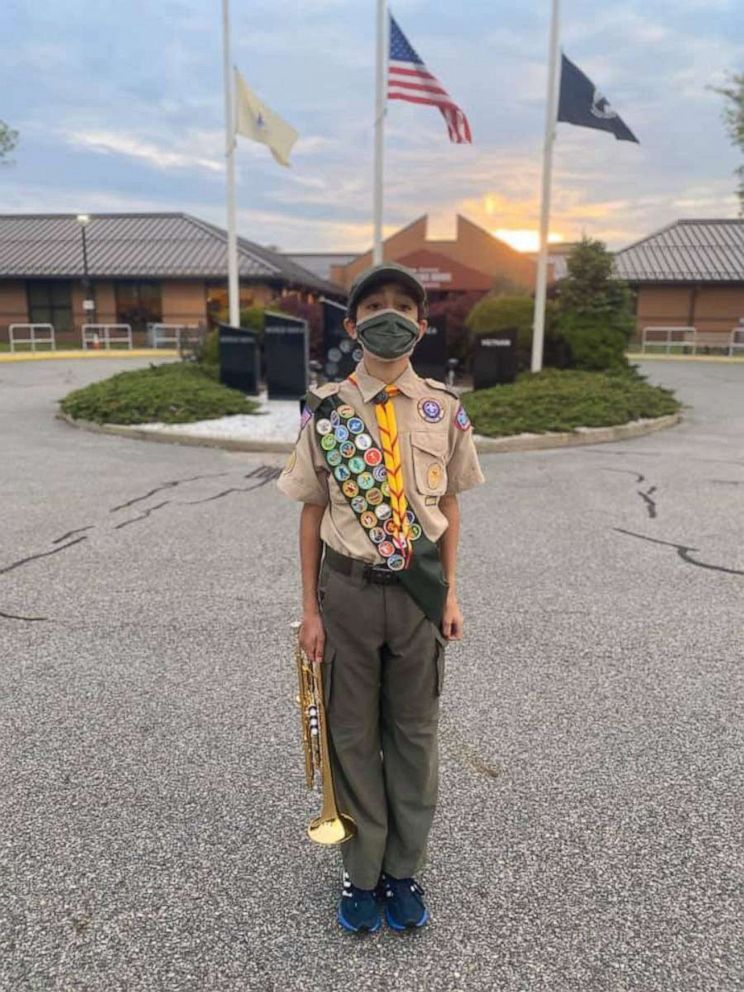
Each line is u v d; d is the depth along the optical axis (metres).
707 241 36.22
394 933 2.19
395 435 1.99
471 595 4.78
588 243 16.55
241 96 14.91
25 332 35.25
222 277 33.00
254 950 2.12
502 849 2.52
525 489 7.81
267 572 5.18
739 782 2.88
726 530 6.25
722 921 2.22
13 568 5.23
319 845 2.54
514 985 2.01
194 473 8.61
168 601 4.64
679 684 3.62
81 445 10.45
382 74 13.66
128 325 32.78
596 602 4.66
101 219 38.88
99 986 2.00
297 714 3.34
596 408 11.73
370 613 2.03
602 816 2.68
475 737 3.17
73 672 3.72
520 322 16.75
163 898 2.30
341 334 14.11
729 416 13.82
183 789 2.81
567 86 13.71
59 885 2.34
